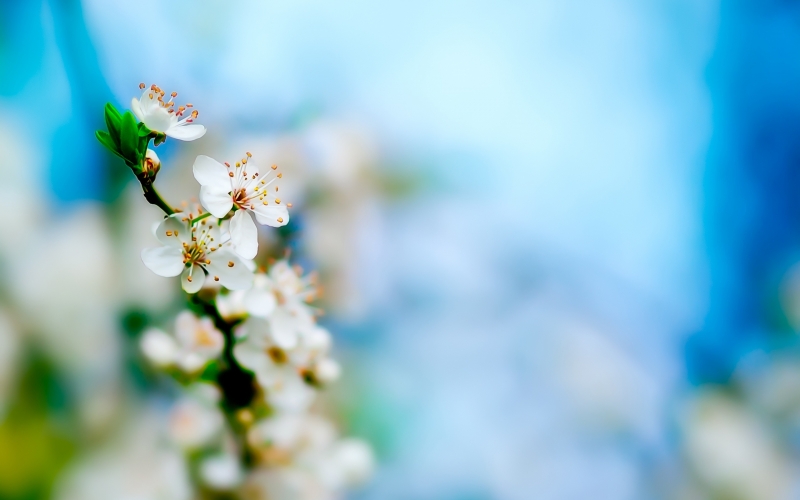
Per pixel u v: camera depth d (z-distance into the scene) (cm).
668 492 58
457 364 58
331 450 46
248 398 45
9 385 49
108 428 49
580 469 58
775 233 64
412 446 55
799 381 58
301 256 54
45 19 54
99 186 53
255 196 42
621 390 60
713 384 60
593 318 62
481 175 64
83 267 51
